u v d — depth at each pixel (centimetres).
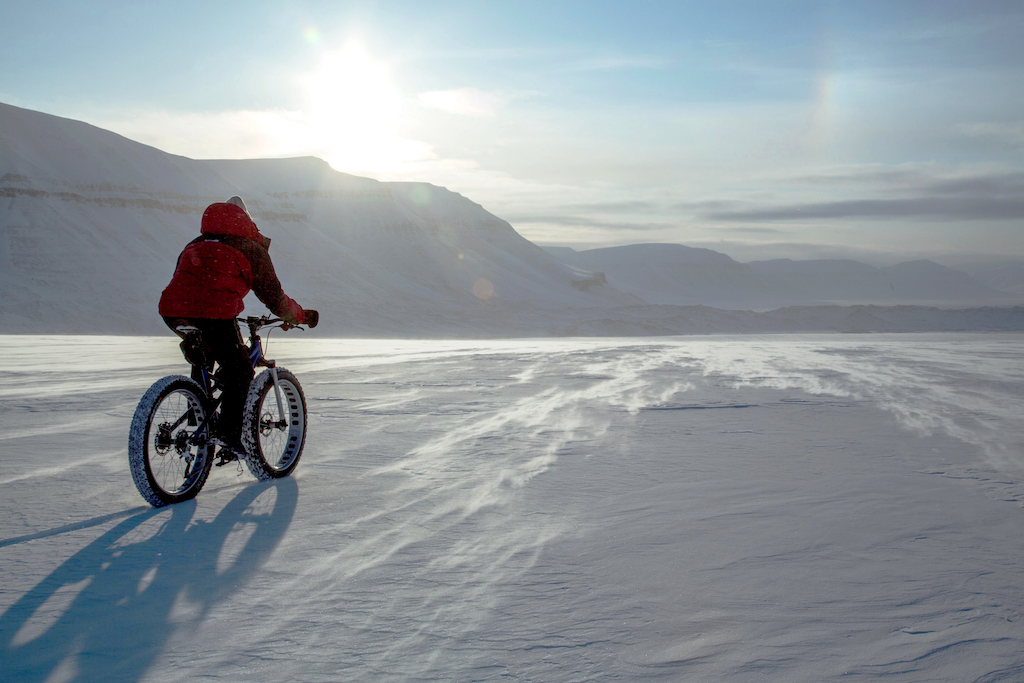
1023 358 1744
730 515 317
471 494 361
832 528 295
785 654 180
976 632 192
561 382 1005
